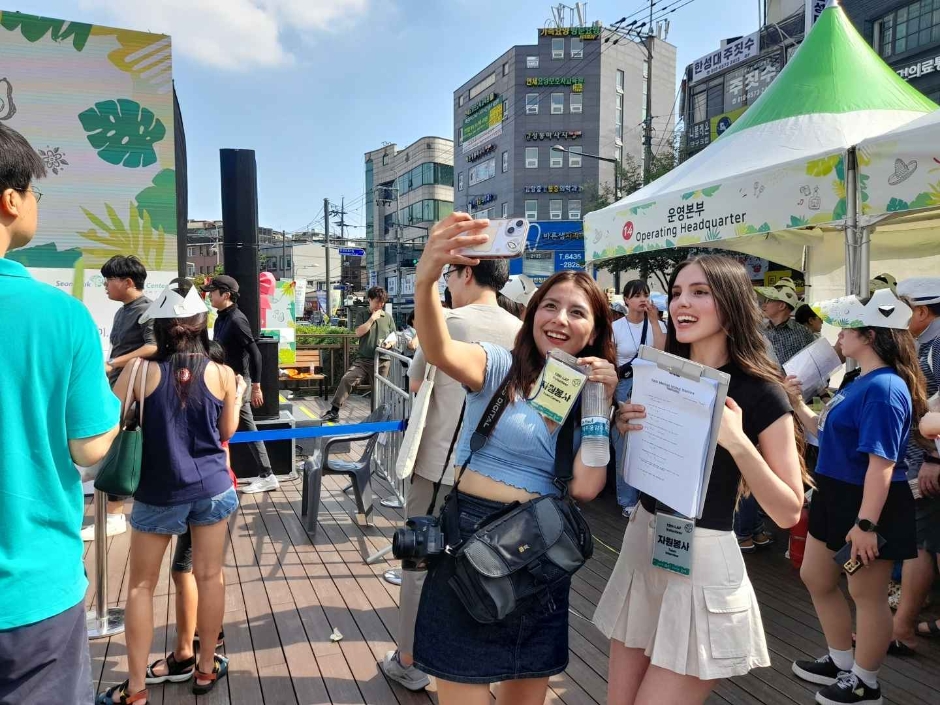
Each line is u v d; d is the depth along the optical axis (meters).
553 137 46.19
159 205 5.67
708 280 1.68
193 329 2.45
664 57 51.00
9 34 5.14
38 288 1.32
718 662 1.59
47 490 1.30
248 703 2.55
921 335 3.29
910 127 2.99
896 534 2.35
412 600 2.63
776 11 21.39
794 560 3.79
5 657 1.22
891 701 2.61
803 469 1.83
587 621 3.31
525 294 4.02
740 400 1.68
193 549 2.54
